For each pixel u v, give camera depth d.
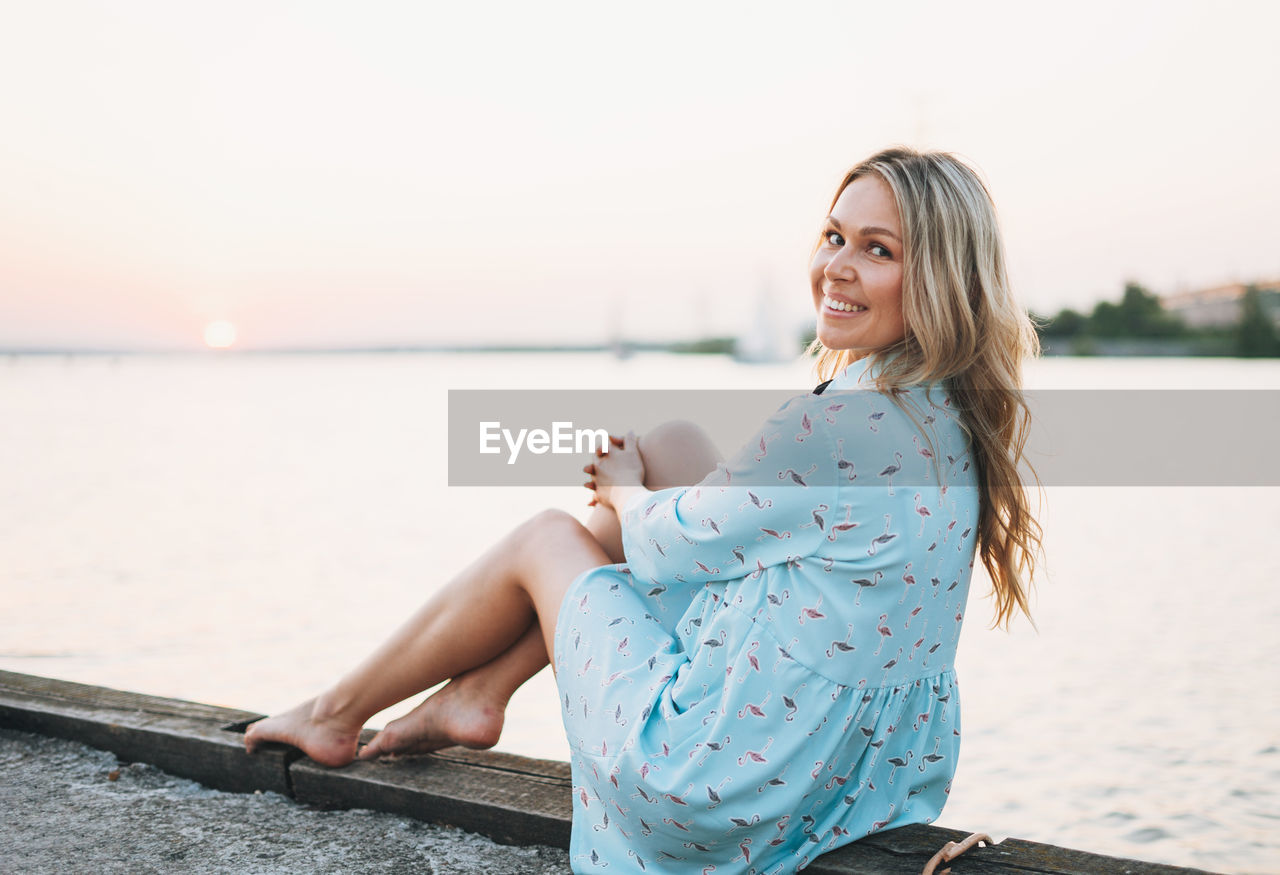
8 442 21.27
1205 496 12.74
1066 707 4.68
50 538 9.46
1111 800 3.67
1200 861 3.21
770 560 1.48
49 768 2.28
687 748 1.48
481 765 2.12
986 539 1.62
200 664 5.36
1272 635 5.75
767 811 1.47
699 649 1.53
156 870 1.83
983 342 1.50
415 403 38.84
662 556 1.60
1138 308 63.50
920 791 1.68
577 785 1.68
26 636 5.89
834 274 1.53
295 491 13.61
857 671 1.46
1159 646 5.62
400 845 1.93
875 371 1.52
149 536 9.69
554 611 1.74
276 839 1.96
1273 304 62.25
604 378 51.53
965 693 4.94
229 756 2.19
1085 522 10.76
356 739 2.11
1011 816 3.58
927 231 1.46
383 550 9.13
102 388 52.41
